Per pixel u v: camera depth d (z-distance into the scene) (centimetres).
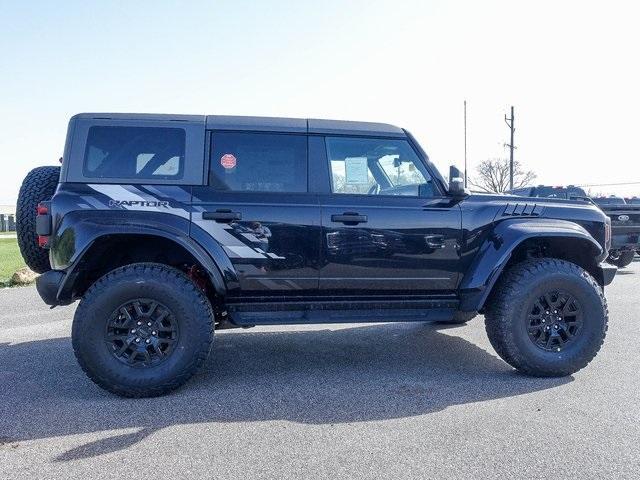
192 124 388
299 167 396
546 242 430
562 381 388
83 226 354
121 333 360
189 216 369
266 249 378
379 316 401
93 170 371
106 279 355
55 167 439
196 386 383
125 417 322
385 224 392
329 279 390
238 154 389
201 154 383
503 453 269
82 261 361
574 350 396
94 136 376
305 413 328
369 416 322
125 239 374
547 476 245
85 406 342
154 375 353
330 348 495
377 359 456
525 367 394
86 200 362
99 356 348
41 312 684
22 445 283
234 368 430
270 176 391
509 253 392
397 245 394
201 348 361
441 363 442
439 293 414
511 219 414
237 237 374
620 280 932
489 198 421
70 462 262
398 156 417
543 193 1463
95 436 294
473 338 531
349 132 407
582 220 427
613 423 305
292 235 381
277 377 405
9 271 1089
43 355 470
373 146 411
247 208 376
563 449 272
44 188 413
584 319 398
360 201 395
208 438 291
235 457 267
